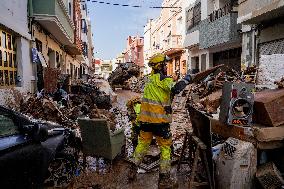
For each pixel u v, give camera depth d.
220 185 3.90
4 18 7.95
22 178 3.43
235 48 18.44
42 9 11.48
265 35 14.27
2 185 3.07
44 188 4.48
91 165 5.55
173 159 5.45
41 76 11.63
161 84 4.22
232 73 11.52
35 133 3.62
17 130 3.61
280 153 4.04
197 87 12.75
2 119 3.52
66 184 4.60
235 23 16.78
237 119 3.96
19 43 9.84
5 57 8.66
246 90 3.89
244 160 3.71
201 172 4.64
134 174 4.68
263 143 3.79
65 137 4.75
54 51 17.77
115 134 5.11
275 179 3.53
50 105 7.93
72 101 11.64
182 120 10.28
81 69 46.06
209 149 3.89
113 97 17.52
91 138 5.07
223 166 3.86
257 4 13.16
